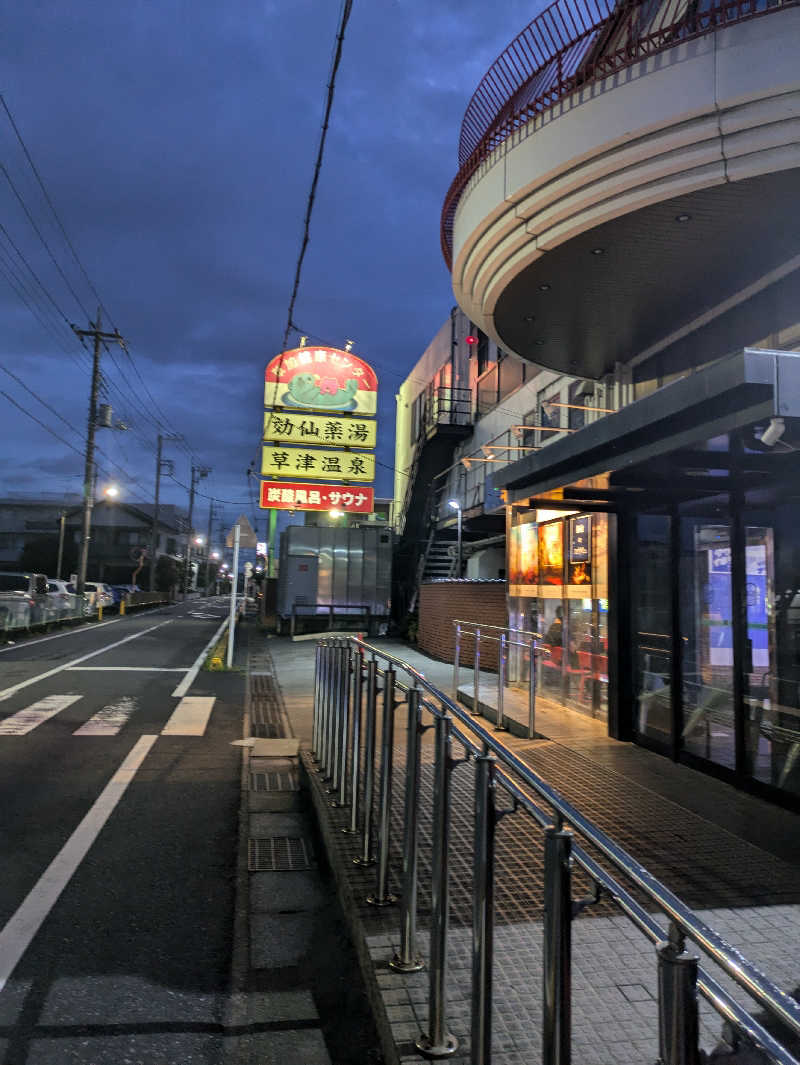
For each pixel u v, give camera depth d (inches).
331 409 1182.9
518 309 371.2
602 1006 108.4
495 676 551.2
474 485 879.1
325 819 202.5
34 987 135.3
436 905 108.3
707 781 235.5
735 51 246.8
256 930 161.3
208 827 232.1
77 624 1155.3
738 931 134.0
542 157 293.3
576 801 212.8
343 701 227.0
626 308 366.9
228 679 592.4
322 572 1015.0
